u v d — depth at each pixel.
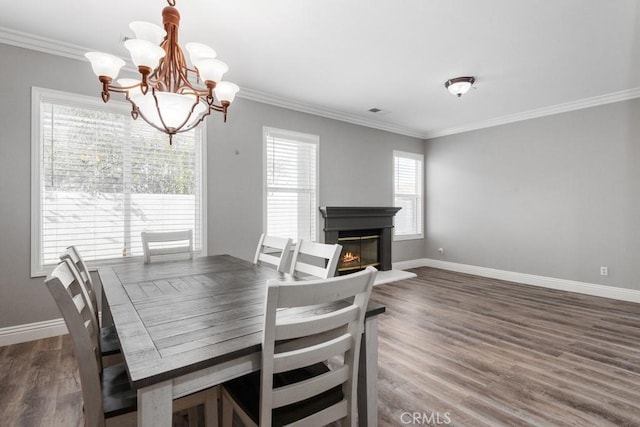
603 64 3.14
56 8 2.28
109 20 2.43
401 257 5.74
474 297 4.00
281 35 2.64
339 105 4.41
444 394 1.94
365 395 1.38
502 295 4.09
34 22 2.46
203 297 1.55
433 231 5.98
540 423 1.67
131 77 3.14
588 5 2.23
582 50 2.87
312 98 4.14
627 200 3.87
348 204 4.93
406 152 5.76
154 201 3.29
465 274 5.34
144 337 1.07
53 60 2.78
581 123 4.21
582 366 2.27
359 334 1.19
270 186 4.12
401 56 2.99
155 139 3.30
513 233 4.87
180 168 3.45
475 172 5.33
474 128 5.32
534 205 4.64
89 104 2.94
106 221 3.04
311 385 1.09
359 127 5.08
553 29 2.53
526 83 3.62
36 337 2.72
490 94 3.97
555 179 4.44
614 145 3.95
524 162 4.74
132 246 3.17
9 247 2.63
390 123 5.30
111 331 1.84
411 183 5.94
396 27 2.52
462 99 4.16
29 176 2.68
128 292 1.64
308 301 0.99
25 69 2.67
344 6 2.26
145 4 2.23
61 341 2.69
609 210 4.00
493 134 5.09
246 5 2.24
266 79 3.53
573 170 4.28
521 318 3.25
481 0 2.19
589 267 4.16
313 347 1.07
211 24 2.48
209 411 1.33
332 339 1.24
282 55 2.98
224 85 1.96
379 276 5.04
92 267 2.96
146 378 0.82
